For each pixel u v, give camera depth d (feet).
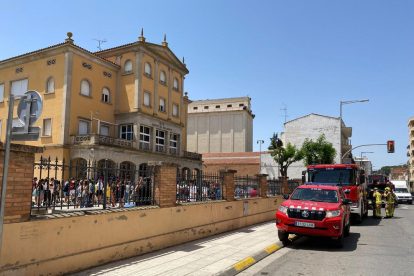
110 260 24.56
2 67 103.45
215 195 41.14
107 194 25.85
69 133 90.33
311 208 33.68
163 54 118.83
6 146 15.12
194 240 35.06
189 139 243.81
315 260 28.32
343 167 57.00
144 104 107.55
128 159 96.68
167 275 21.65
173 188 32.40
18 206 18.48
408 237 41.19
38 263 19.30
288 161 158.81
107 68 105.19
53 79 93.66
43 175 39.27
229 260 26.27
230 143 231.71
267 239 36.78
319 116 178.09
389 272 24.39
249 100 244.22
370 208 77.82
